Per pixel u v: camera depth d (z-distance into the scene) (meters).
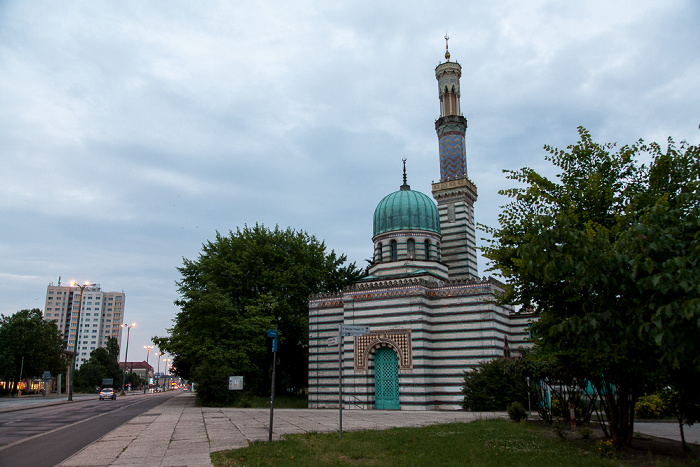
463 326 44.75
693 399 18.64
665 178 19.69
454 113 62.00
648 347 16.11
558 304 19.16
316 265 66.81
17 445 23.56
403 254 52.16
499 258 21.42
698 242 13.24
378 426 27.48
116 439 24.31
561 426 26.05
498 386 39.66
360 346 46.34
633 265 13.73
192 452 19.31
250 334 55.50
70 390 73.81
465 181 58.44
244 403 50.59
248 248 60.03
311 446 19.69
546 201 21.67
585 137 22.36
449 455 17.59
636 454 18.89
